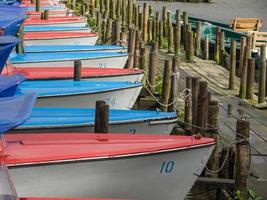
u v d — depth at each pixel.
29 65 17.20
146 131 12.38
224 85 20.31
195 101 13.23
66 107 14.00
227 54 24.72
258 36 24.44
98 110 10.77
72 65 17.94
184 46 26.97
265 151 13.13
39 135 10.47
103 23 26.16
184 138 10.38
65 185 9.45
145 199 10.20
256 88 20.30
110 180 9.72
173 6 56.16
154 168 9.91
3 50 13.40
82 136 10.47
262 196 10.84
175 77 15.13
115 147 9.81
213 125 11.69
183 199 10.56
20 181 9.17
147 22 28.75
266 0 64.56
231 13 53.09
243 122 10.59
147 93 16.66
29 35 21.12
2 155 8.96
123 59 18.89
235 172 10.70
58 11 29.41
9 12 18.98
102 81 15.36
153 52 17.81
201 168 10.40
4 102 9.53
